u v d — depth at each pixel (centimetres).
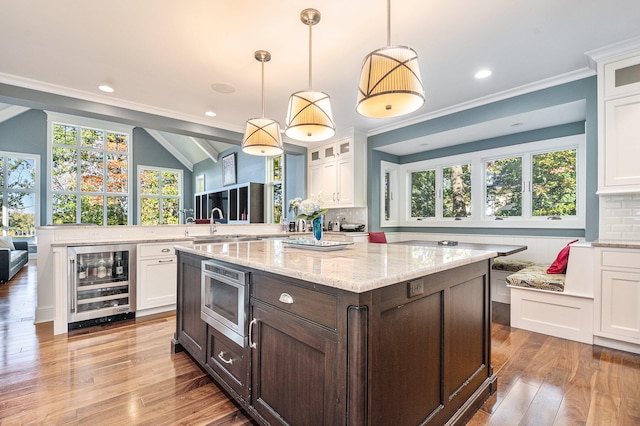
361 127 478
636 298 233
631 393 183
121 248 313
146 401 177
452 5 202
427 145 480
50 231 314
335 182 510
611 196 273
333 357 117
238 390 167
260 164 702
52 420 159
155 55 266
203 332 206
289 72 297
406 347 129
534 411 168
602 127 262
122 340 266
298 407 133
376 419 113
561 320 270
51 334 279
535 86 322
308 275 123
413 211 548
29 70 290
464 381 166
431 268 137
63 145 813
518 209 424
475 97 357
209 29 229
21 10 206
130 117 377
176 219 1006
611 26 225
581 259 260
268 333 149
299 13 211
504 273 387
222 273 181
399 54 153
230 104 380
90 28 227
